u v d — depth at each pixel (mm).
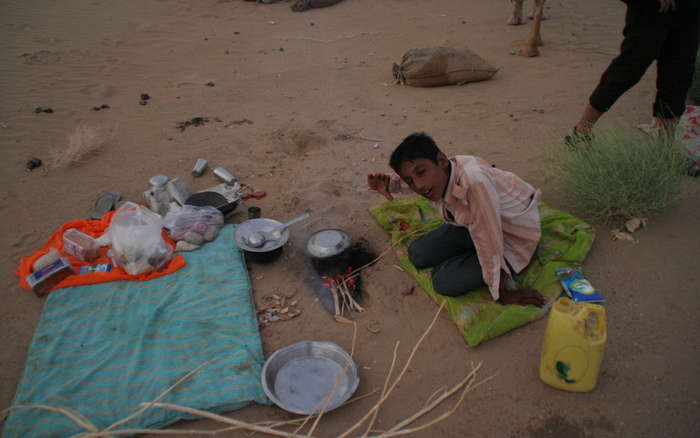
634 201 3584
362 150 4938
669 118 4121
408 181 2705
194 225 3643
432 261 3250
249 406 2482
